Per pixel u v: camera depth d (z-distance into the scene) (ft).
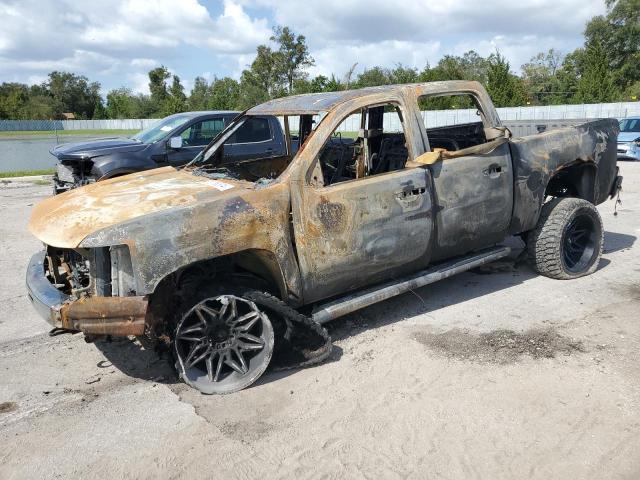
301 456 9.95
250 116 16.26
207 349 12.10
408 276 15.03
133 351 14.51
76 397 12.33
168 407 11.75
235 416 11.29
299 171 12.59
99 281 11.34
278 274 12.53
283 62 173.27
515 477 9.19
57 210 12.54
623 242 22.66
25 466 9.97
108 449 10.37
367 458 9.82
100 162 28.12
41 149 94.53
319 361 12.91
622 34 189.37
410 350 13.80
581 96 139.85
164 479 9.51
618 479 9.04
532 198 16.81
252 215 11.93
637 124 56.24
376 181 13.52
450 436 10.32
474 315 15.76
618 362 12.72
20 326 16.35
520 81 136.77
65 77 297.53
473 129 19.75
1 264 22.40
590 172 18.97
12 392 12.60
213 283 12.05
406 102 14.60
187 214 11.30
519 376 12.31
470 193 15.20
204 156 16.94
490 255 16.62
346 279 13.48
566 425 10.48
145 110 243.81
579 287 17.56
